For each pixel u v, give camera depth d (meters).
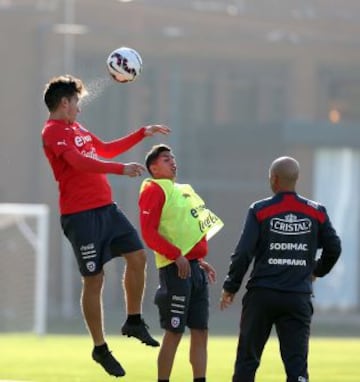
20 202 141.00
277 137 143.50
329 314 145.62
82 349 72.12
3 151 141.50
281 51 154.75
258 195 145.50
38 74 140.88
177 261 35.50
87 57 142.50
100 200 33.81
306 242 33.41
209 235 37.00
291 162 33.62
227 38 152.38
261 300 33.34
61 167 33.56
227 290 33.41
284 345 33.44
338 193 146.25
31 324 98.94
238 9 152.62
